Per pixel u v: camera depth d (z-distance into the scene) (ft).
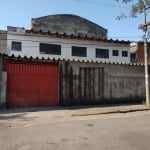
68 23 104.53
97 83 56.75
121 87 59.36
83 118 40.42
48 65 52.75
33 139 26.02
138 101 61.11
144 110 50.01
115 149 22.36
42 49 78.89
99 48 86.43
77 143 24.32
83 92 55.26
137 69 61.72
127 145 23.58
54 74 53.16
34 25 98.58
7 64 49.08
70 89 54.13
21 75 50.26
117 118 39.86
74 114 43.52
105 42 87.15
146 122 35.40
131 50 109.91
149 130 29.99
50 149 22.45
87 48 84.33
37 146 23.40
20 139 26.07
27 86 50.75
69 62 54.49
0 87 47.88
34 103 51.21
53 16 102.06
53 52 79.87
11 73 49.44
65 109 48.83
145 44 55.21
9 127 33.09
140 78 61.93
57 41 80.48
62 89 53.47
